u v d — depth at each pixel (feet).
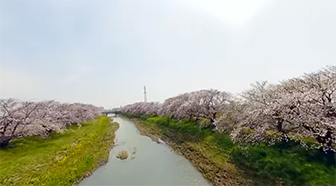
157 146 94.94
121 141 111.24
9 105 77.15
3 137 70.74
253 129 52.75
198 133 88.89
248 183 44.37
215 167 56.29
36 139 85.40
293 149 46.34
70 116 126.41
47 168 54.44
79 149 76.02
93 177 57.98
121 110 458.09
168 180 53.26
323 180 35.94
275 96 51.60
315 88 45.19
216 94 101.71
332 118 40.09
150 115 219.41
